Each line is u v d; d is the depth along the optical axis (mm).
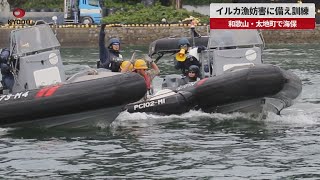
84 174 22281
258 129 28906
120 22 94062
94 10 94812
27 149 25609
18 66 30188
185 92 31562
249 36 33031
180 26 90438
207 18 96812
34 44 30219
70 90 27875
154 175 22094
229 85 30156
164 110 31422
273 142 26422
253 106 30688
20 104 28016
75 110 27922
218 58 32781
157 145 26141
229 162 23516
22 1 110438
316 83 44344
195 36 37000
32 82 29953
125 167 23062
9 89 30516
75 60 67250
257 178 21625
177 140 26969
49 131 28531
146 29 90812
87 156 24531
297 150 25047
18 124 28516
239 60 32781
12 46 30297
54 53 30312
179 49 34562
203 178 21703
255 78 29641
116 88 27734
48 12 97500
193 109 31859
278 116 31594
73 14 94875
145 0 106312
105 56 32406
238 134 27969
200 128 29156
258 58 32844
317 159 23750
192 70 33125
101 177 21938
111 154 24812
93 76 28562
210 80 31000
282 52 74938
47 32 30484
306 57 67188
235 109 31188
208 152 24953
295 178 21562
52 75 30203
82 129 28875
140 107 31594
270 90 29609
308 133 28016
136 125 29812
